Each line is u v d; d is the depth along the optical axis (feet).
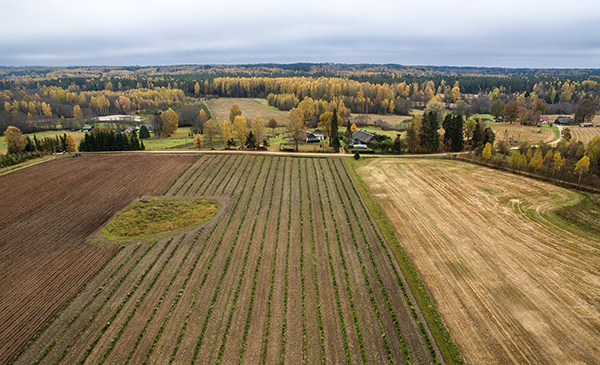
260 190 194.80
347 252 129.90
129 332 92.63
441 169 227.61
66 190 195.62
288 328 93.35
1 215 164.55
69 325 95.40
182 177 215.92
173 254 130.31
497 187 192.13
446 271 117.91
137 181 209.36
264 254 129.08
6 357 85.20
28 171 228.43
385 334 91.25
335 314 98.43
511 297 104.94
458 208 167.73
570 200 169.37
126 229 149.79
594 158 206.49
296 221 156.15
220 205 175.32
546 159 208.64
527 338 89.76
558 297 104.68
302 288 109.60
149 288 110.42
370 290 108.27
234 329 93.15
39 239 142.00
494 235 141.49
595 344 87.66
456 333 91.61
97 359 84.53
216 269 120.26
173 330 93.04
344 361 83.30
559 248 131.23
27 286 111.75
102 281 114.21
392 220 156.35
